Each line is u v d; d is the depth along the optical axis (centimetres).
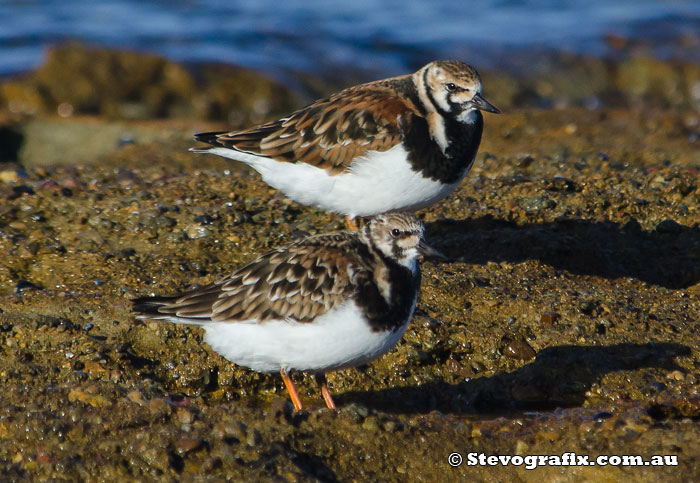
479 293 1184
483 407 1037
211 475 826
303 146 1205
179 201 1447
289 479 819
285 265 916
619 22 3391
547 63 3036
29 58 2820
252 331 912
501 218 1402
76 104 2661
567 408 1011
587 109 2295
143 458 844
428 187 1209
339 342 909
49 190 1456
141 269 1234
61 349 1045
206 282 1201
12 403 934
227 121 2714
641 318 1138
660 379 1034
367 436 892
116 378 1017
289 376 947
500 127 2158
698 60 3070
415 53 3056
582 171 1608
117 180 1562
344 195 1211
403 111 1183
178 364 1064
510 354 1091
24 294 1152
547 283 1224
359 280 905
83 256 1265
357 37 3138
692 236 1384
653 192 1480
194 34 3058
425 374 1082
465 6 3534
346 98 1227
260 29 3133
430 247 917
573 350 1080
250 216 1406
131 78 2717
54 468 838
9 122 2338
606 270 1297
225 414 905
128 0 3400
